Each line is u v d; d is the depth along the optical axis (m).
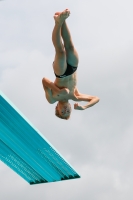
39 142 22.34
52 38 16.23
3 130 20.95
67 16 15.44
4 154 23.66
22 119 20.06
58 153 23.75
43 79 17.77
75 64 17.23
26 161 24.52
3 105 19.05
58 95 17.70
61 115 18.27
